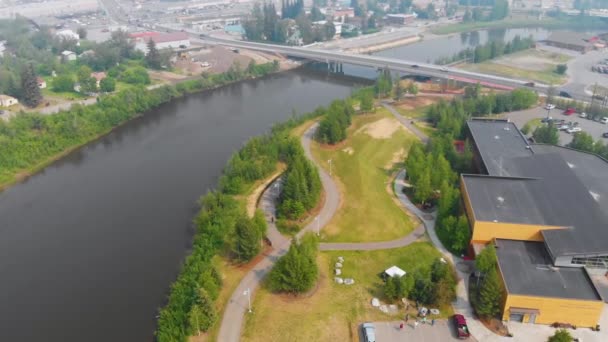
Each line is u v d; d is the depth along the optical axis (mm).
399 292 123188
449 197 154375
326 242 149500
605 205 147625
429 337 113375
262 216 149375
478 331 114812
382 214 163750
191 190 195625
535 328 115125
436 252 144125
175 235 164125
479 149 183875
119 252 155750
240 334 114062
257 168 189000
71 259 153250
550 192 148875
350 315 120188
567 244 125812
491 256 124188
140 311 130500
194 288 122000
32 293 138375
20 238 165750
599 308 111375
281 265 126375
